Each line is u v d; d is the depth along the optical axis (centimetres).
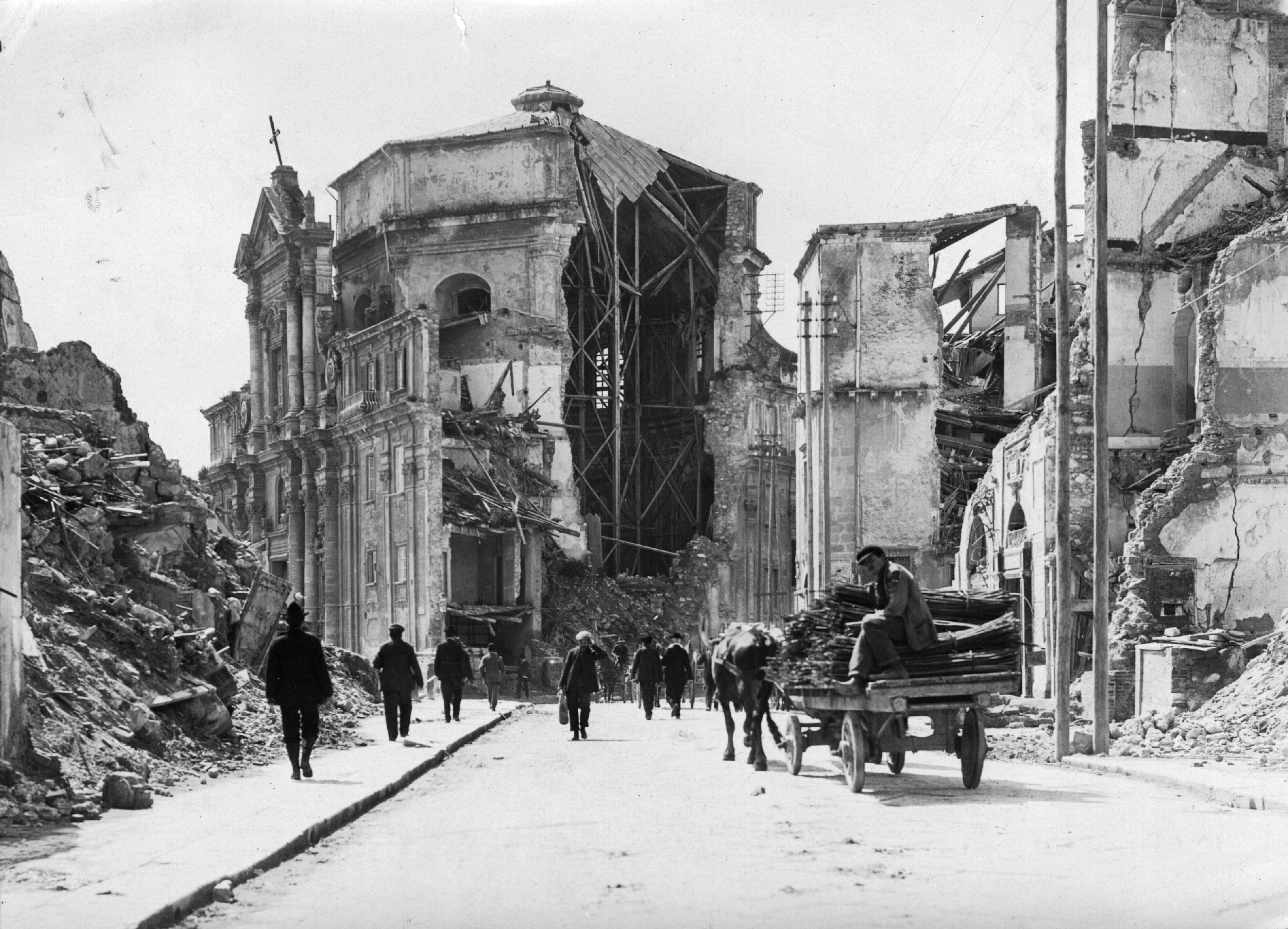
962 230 5306
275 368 6812
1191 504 3039
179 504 2373
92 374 2761
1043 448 3472
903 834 1173
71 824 1216
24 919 809
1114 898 901
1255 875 973
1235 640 2659
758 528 6444
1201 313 3116
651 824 1259
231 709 2033
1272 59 3575
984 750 1513
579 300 6606
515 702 4600
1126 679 2814
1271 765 1734
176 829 1188
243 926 850
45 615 1684
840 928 813
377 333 5550
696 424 6631
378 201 6475
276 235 6600
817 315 5159
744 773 1781
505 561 5569
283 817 1266
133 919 808
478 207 6234
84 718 1499
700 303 6788
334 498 5975
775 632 1961
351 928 838
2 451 1293
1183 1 3562
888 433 5050
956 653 1501
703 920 835
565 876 991
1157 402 3431
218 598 2352
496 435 5859
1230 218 3503
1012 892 919
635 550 6719
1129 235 3497
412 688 2362
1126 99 3534
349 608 5788
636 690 5088
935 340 5062
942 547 4984
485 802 1509
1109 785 1589
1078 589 3294
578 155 6372
